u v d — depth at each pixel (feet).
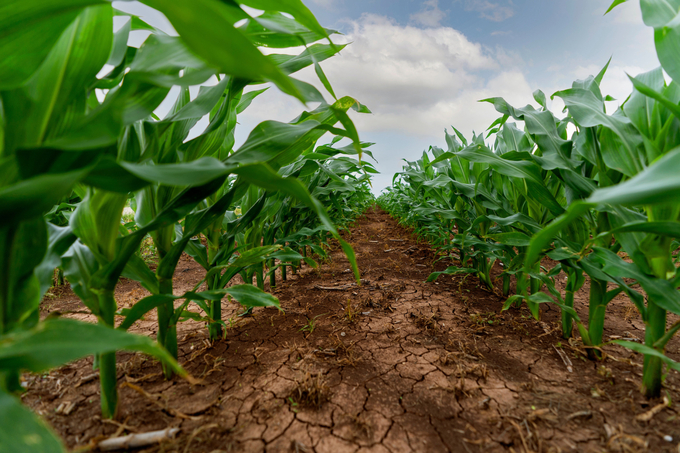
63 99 2.27
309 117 4.13
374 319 6.07
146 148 3.05
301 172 5.50
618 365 4.30
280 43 3.64
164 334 3.90
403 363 4.52
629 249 3.48
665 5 2.93
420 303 6.90
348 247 2.45
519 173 4.50
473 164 7.42
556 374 4.17
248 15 2.37
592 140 4.30
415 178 10.36
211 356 4.62
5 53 1.85
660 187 1.28
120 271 2.87
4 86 1.89
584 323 5.69
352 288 7.99
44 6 1.71
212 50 1.28
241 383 3.99
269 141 3.42
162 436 2.97
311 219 9.25
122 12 3.12
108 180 1.89
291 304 6.93
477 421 3.34
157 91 2.45
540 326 5.67
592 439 3.04
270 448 2.98
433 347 4.97
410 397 3.75
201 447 2.94
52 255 2.93
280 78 1.30
